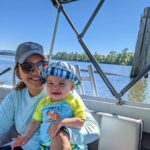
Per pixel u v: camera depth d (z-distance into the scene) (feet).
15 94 3.06
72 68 2.70
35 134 2.81
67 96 2.69
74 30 3.55
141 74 3.06
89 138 2.62
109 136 2.88
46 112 2.69
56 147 2.35
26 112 2.97
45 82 2.83
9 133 3.34
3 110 3.11
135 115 3.10
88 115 2.76
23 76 2.91
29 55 2.85
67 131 2.43
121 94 3.20
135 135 2.73
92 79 3.64
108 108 3.26
